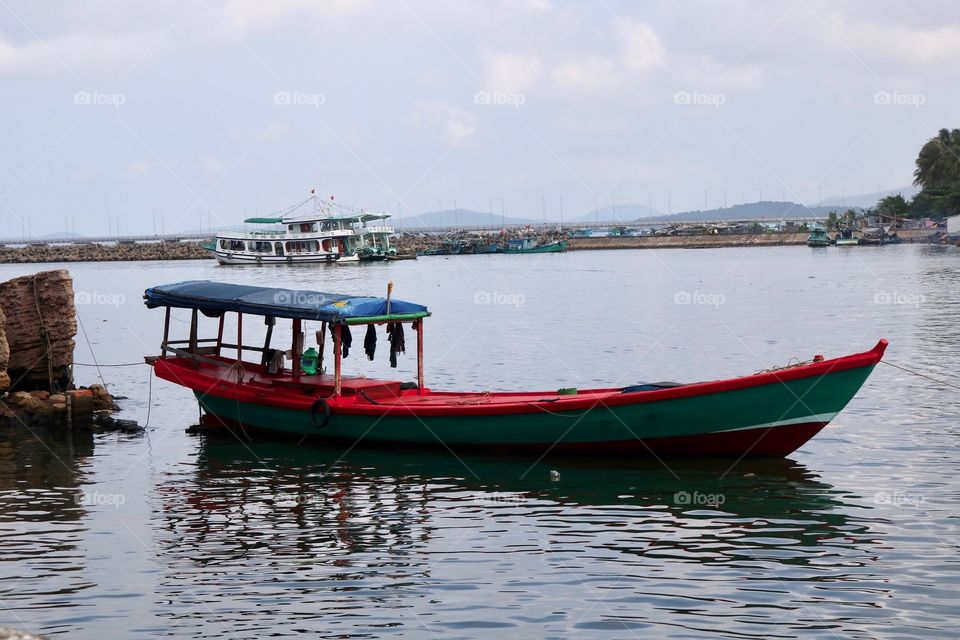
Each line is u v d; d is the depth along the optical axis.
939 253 124.19
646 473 19.03
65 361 26.48
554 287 81.94
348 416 21.50
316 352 23.91
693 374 32.12
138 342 45.22
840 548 14.54
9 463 20.95
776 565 13.91
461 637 11.69
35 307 26.00
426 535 15.52
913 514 16.11
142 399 29.30
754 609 12.38
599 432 19.61
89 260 162.12
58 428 24.67
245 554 14.72
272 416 22.73
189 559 14.52
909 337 40.09
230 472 19.92
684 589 13.08
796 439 18.97
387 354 38.44
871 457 19.91
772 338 41.84
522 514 16.58
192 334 25.11
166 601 12.88
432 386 30.22
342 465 20.30
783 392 18.45
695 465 19.55
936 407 24.72
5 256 165.38
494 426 20.30
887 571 13.58
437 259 152.12
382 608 12.57
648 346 39.97
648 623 12.02
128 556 14.70
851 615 12.15
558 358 36.56
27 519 16.69
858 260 114.31
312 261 123.00
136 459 21.25
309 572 13.92
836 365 18.09
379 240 137.75
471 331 47.19
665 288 77.94
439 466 19.97
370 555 14.61
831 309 54.91
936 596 12.67
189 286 25.36
